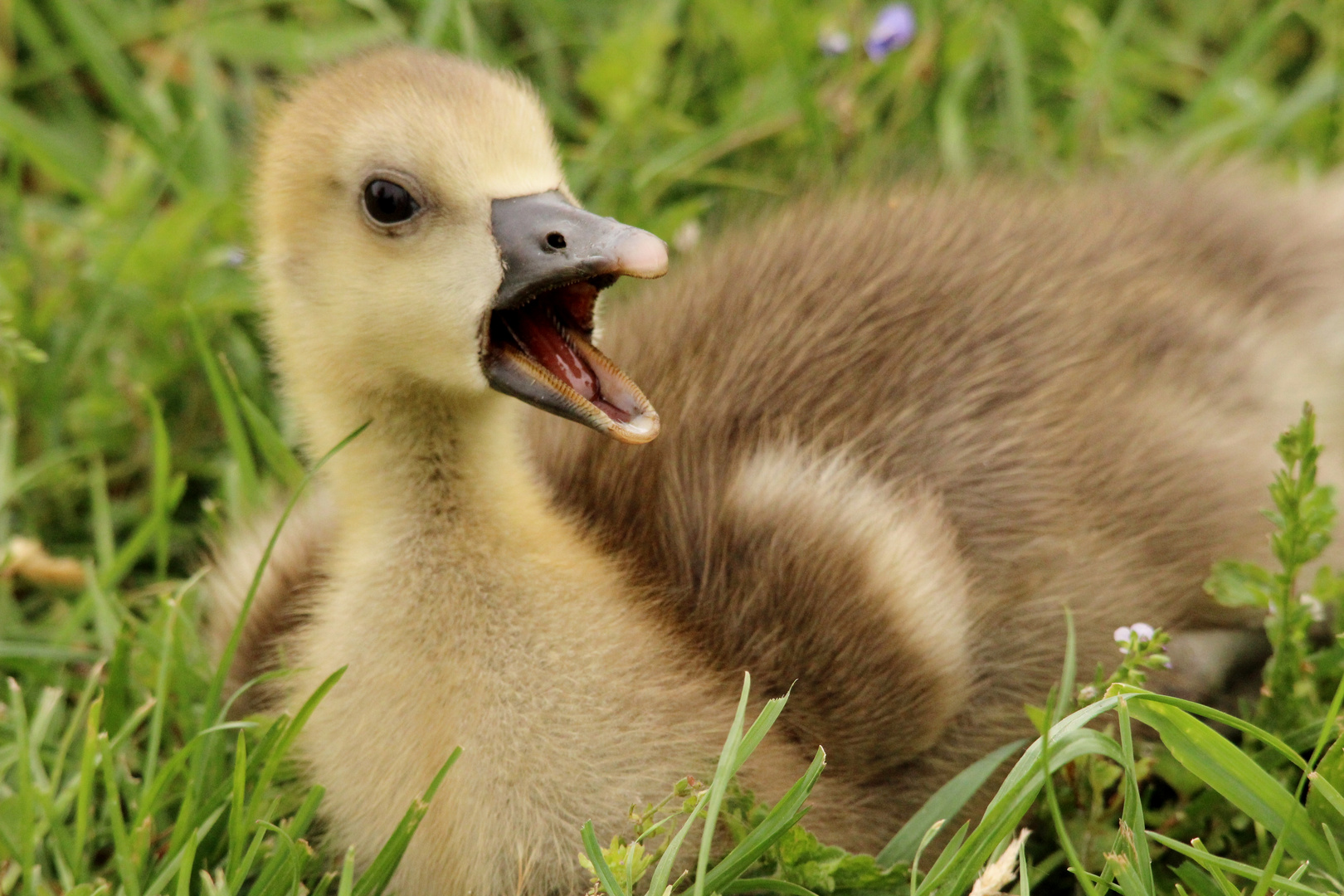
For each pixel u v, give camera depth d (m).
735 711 6.62
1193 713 6.34
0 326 8.67
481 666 6.48
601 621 6.56
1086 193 8.78
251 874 6.82
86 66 11.14
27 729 7.03
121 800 7.27
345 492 6.81
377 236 6.48
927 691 6.71
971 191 8.64
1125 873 5.82
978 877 6.14
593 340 6.59
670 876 6.37
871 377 7.29
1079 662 7.25
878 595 6.67
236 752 6.66
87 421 9.20
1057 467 7.24
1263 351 7.94
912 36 10.42
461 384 6.45
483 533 6.62
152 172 10.33
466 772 6.39
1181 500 7.45
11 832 6.79
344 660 6.64
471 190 6.38
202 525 9.00
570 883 6.40
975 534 7.09
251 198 7.16
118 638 7.34
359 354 6.61
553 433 7.57
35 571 8.58
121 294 9.42
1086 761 6.70
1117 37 11.05
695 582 6.93
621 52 10.27
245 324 9.52
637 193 10.02
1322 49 11.74
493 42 11.04
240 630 6.91
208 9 11.14
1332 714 6.11
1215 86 11.03
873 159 10.38
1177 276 8.09
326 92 6.76
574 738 6.39
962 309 7.53
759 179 10.34
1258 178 9.13
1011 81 10.89
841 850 6.18
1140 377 7.58
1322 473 7.92
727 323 7.66
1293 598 6.89
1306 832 5.97
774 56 10.66
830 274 7.76
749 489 6.94
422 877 6.50
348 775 6.61
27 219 9.93
